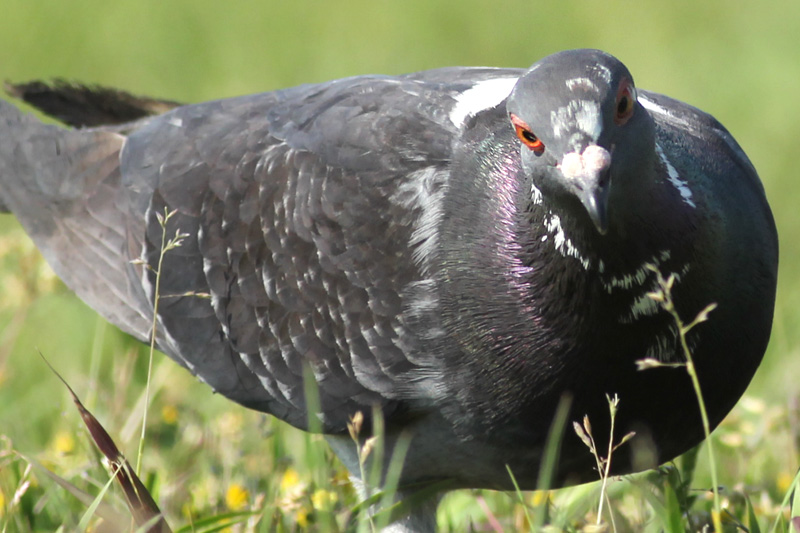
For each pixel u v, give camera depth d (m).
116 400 12.38
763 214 9.62
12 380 14.70
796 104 22.70
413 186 9.91
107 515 9.02
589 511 10.09
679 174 8.95
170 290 11.02
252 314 10.66
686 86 23.67
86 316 15.88
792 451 11.39
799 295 16.36
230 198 10.88
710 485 11.31
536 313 9.10
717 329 9.05
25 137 12.13
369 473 10.27
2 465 9.87
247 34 28.25
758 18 26.83
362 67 26.02
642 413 9.23
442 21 28.11
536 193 8.95
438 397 9.65
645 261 8.74
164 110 13.09
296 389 10.54
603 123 8.16
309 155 10.54
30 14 29.14
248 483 10.97
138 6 29.88
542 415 9.30
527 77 8.45
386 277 9.85
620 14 27.92
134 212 11.41
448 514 10.89
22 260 13.62
